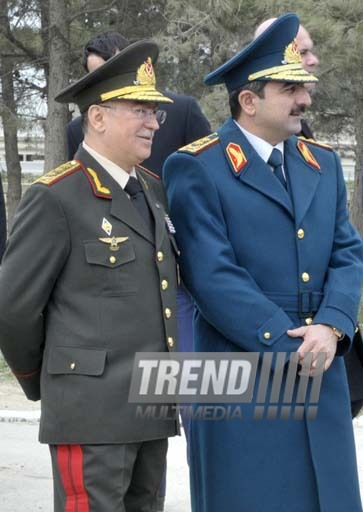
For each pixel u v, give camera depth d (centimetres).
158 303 526
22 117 2923
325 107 2539
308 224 567
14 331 518
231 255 556
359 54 1877
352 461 564
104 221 518
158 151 745
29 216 513
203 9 2302
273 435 557
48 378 518
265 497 557
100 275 513
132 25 2925
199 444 577
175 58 2427
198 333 586
